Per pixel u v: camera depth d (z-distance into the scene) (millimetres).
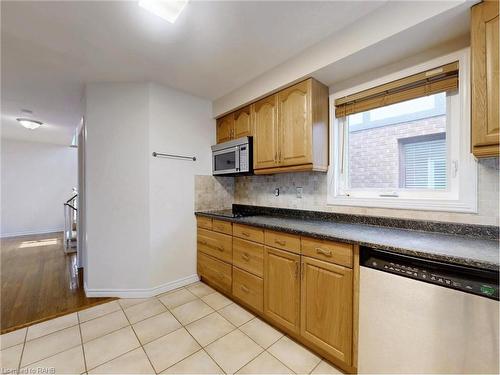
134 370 1430
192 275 2725
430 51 1511
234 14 1424
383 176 1854
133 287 2363
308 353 1582
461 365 986
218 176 2973
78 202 3293
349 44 1552
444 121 1560
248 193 2916
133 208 2365
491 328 920
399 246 1162
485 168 1350
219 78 2285
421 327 1087
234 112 2658
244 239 2088
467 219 1407
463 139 1414
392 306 1180
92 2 1317
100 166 2344
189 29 1560
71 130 4387
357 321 1323
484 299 937
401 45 1455
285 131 2059
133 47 1762
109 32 1582
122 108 2350
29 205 5531
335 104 2023
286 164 2053
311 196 2227
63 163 5938
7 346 1632
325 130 2041
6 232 5258
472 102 1154
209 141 2898
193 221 2740
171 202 2541
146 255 2371
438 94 1580
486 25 1104
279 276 1764
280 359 1525
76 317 1993
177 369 1439
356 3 1360
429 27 1283
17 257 3701
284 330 1806
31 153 5543
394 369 1177
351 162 2043
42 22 1478
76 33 1593
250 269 2020
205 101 2848
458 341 993
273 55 1891
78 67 2055
